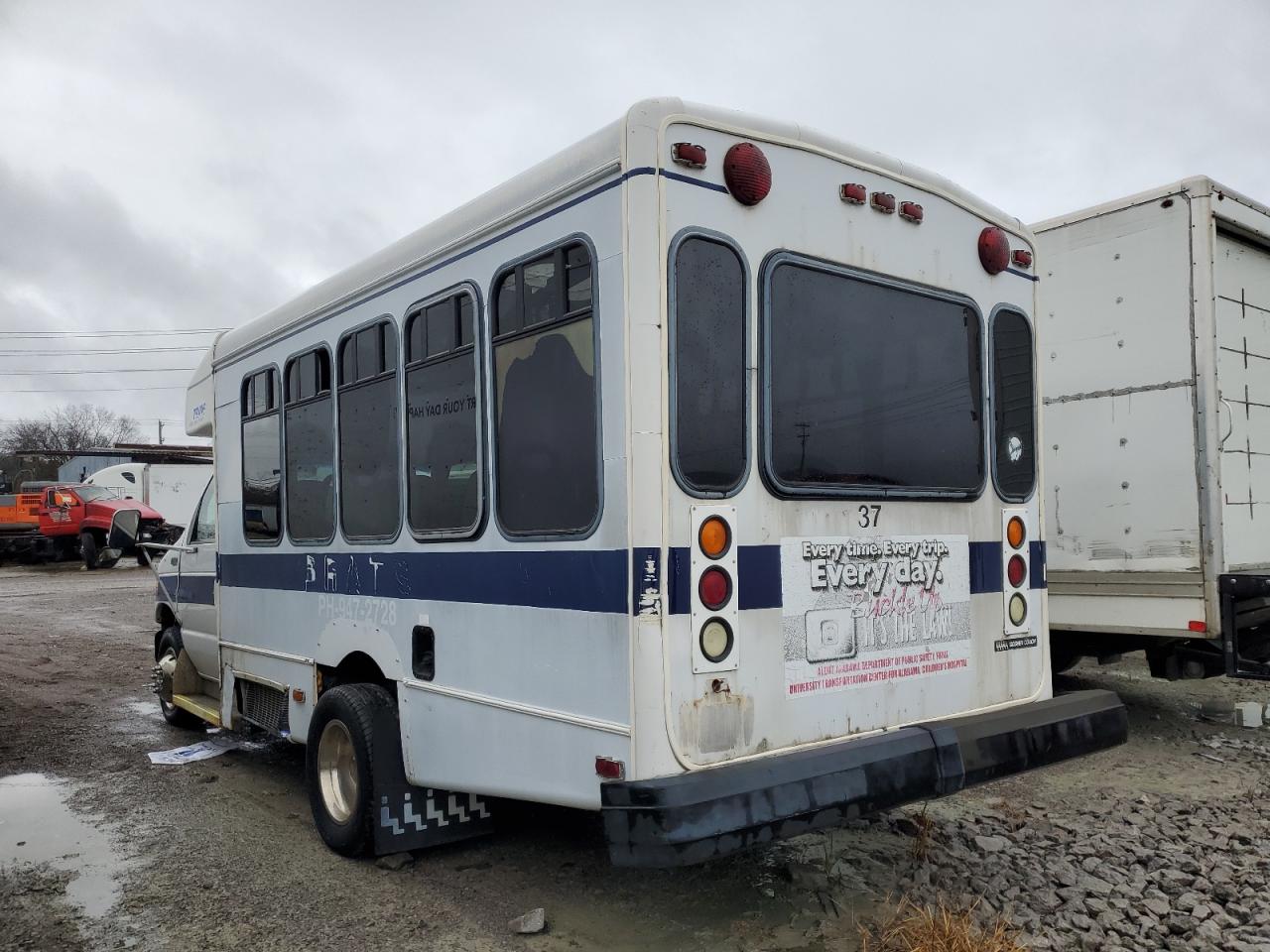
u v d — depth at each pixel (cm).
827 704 349
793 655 340
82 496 2712
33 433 6862
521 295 360
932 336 400
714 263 328
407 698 424
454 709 392
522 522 357
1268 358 686
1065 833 470
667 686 307
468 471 387
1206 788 544
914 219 393
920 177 398
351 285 474
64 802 559
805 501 347
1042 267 691
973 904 378
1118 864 430
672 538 311
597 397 322
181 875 444
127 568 2697
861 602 363
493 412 372
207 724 752
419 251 421
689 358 319
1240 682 825
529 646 352
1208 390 603
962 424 411
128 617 1536
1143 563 631
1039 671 434
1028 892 397
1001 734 380
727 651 321
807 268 355
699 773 308
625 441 311
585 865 444
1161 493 625
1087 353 663
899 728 368
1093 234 661
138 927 389
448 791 429
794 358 349
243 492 592
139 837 498
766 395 339
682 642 311
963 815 497
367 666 479
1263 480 671
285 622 538
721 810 298
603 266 322
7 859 469
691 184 323
